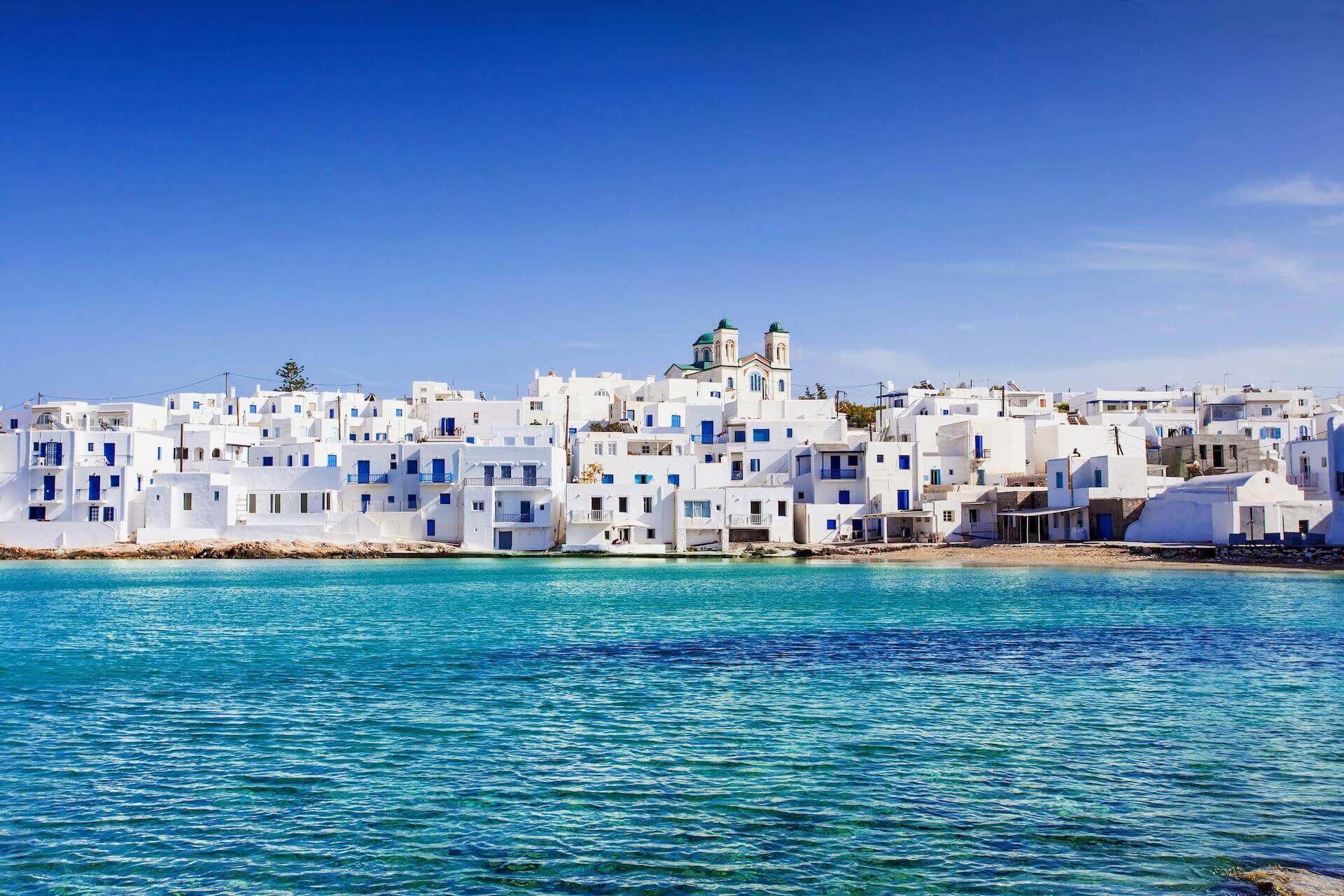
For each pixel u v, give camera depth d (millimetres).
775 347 161625
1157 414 135250
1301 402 144250
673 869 17000
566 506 99438
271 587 69188
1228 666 34906
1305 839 18125
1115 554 82188
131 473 103938
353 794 20797
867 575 76125
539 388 149875
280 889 16359
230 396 155750
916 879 16578
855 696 30125
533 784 21344
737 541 100312
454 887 16375
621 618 49531
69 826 19094
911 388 156125
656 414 127312
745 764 22797
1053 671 34219
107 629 46188
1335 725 26172
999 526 98562
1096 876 16625
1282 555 74375
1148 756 23375
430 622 48219
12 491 104375
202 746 24453
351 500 104375
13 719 27375
